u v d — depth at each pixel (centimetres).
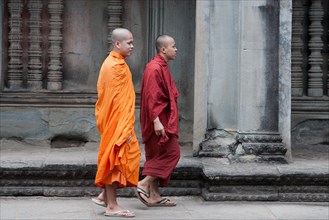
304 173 970
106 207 909
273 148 1010
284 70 1025
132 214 877
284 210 926
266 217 889
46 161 1007
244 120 1017
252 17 1011
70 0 1195
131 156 864
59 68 1191
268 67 1014
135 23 1197
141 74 1201
